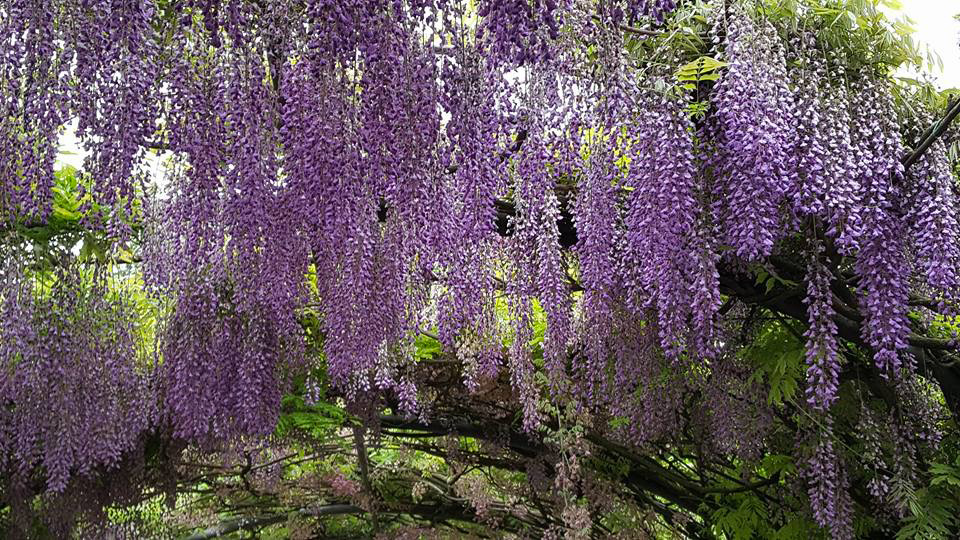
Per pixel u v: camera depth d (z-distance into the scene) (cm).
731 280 259
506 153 208
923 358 256
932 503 256
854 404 287
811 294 219
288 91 167
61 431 355
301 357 323
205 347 309
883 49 213
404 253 209
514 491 531
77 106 161
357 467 618
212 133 176
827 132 202
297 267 206
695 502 420
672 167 200
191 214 199
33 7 153
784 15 211
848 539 262
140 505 460
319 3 150
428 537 625
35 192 181
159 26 173
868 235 209
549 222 234
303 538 643
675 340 223
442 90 179
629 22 180
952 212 209
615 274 258
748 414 284
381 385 270
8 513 430
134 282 388
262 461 527
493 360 291
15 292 319
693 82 221
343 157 168
